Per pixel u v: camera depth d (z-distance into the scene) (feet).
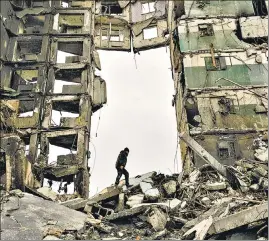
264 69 76.13
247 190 49.16
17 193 44.88
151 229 41.14
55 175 75.61
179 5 87.97
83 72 90.63
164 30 104.42
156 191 49.57
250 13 83.87
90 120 88.43
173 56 91.76
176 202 45.44
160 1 109.29
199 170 57.21
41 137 80.02
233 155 66.54
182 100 76.84
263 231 35.73
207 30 81.82
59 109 90.38
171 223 40.91
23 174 50.47
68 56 93.04
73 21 102.01
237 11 84.33
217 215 38.88
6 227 36.29
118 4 111.86
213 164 53.21
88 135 84.64
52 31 96.37
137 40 105.40
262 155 64.34
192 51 79.00
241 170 58.13
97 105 92.84
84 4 105.50
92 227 39.65
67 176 78.28
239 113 71.26
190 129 69.77
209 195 47.88
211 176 55.52
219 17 83.10
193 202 45.73
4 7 89.56
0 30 86.38
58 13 99.60
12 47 91.50
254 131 68.85
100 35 105.70
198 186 50.08
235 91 73.77
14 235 35.09
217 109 71.92
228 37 80.74
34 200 44.42
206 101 73.00
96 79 97.14
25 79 96.07
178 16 87.56
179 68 82.38
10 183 48.11
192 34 81.61
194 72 76.64
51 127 81.41
